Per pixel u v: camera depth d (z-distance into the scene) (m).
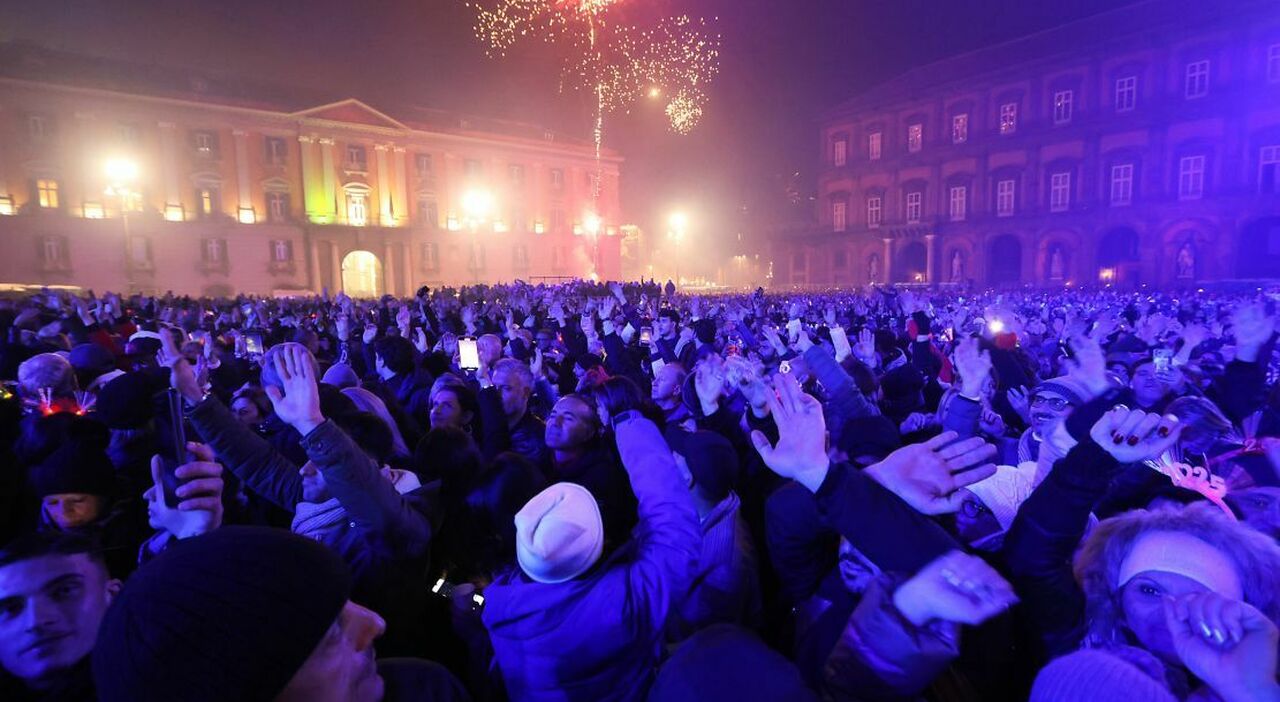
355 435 2.88
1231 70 41.22
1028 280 49.16
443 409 4.32
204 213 51.34
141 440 3.38
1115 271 45.84
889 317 13.50
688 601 2.44
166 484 1.95
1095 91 46.12
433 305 19.91
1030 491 2.35
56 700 1.49
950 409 2.89
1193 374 4.56
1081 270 46.97
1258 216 40.34
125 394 3.42
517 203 66.62
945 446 1.53
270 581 1.04
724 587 2.47
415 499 2.67
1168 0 46.06
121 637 0.99
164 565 1.05
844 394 3.41
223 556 1.05
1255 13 40.09
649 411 3.85
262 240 53.72
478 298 26.70
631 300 26.03
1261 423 3.55
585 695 1.75
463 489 2.85
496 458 2.33
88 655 1.51
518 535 1.75
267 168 53.84
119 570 2.69
